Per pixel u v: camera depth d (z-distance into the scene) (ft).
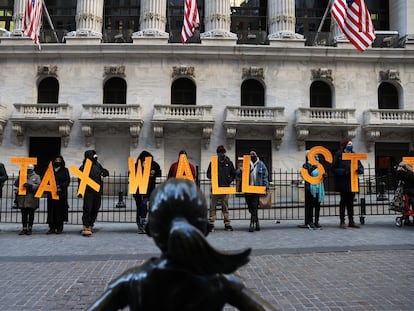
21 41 81.00
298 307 13.70
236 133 80.43
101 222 37.32
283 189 73.92
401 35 86.58
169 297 3.45
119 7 88.79
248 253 3.24
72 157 78.74
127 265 19.86
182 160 30.91
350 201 32.19
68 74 81.41
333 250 22.72
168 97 81.15
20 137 78.84
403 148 82.79
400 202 32.37
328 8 83.87
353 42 60.29
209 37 81.25
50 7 88.94
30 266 19.65
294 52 81.92
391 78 83.46
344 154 31.14
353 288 15.83
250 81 84.64
